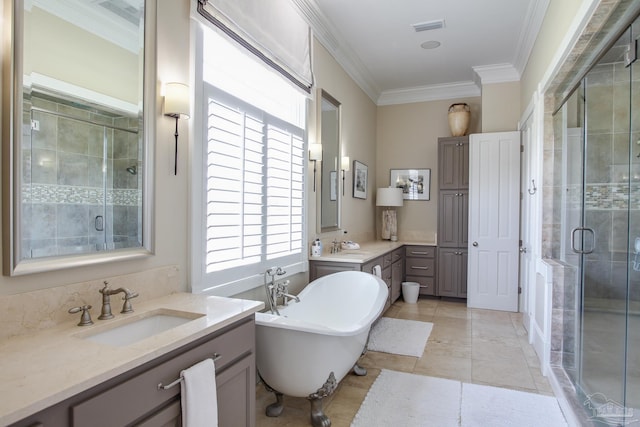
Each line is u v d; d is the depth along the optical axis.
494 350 3.47
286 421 2.30
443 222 5.39
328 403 2.51
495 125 5.03
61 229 1.47
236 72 2.55
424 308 4.97
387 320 4.42
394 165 6.11
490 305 4.93
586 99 2.67
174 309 1.69
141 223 1.83
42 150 1.40
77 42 1.54
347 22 3.79
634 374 2.05
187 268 2.12
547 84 3.10
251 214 2.65
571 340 2.84
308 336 2.14
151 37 1.86
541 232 3.31
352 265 3.47
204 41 2.26
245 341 1.72
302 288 3.52
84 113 1.56
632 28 2.07
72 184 1.51
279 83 3.10
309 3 3.35
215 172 2.31
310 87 3.54
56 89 1.45
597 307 2.40
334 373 2.26
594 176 2.54
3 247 1.29
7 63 1.29
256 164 2.73
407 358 3.28
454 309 4.93
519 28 3.90
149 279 1.86
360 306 3.22
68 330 1.38
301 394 2.27
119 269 1.72
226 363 1.59
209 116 2.26
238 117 2.52
